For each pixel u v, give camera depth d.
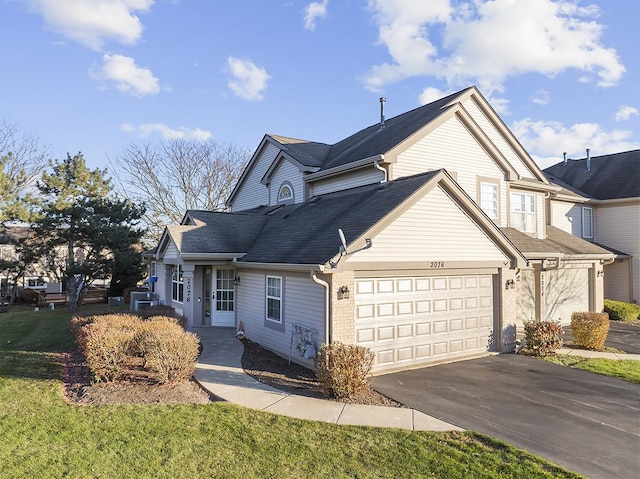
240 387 8.70
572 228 22.55
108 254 27.06
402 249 10.37
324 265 9.15
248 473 5.25
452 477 5.21
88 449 5.77
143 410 7.22
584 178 25.72
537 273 16.55
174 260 16.17
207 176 36.50
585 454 5.89
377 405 7.80
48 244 24.53
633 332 16.19
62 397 7.88
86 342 9.24
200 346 12.48
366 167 14.13
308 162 16.94
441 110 14.84
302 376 9.59
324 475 5.23
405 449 5.95
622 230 22.81
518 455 5.81
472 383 9.30
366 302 10.02
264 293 12.63
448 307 11.44
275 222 16.31
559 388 8.98
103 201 26.03
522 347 12.87
